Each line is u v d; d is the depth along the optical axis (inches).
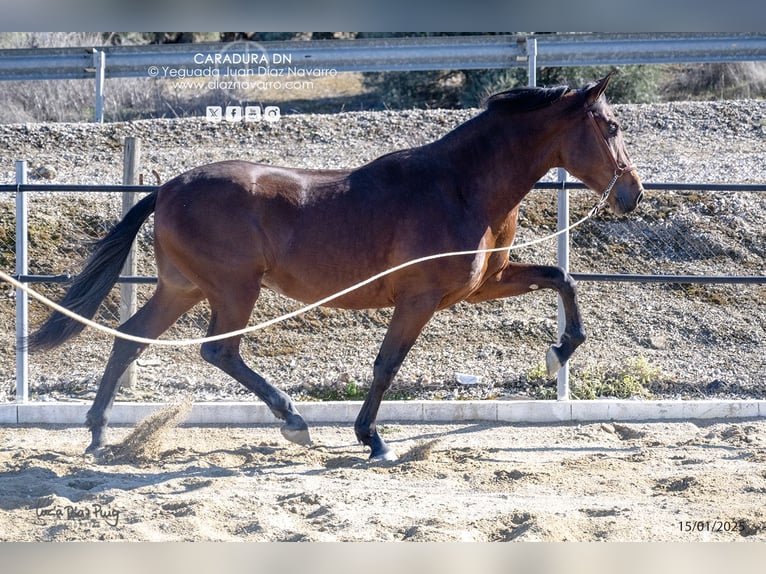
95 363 453.7
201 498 279.1
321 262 327.0
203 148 590.2
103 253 336.2
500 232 343.0
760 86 726.5
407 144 580.7
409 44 578.9
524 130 337.1
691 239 516.4
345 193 329.1
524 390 429.4
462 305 493.7
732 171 543.2
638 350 459.2
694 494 289.3
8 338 463.2
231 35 844.6
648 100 693.3
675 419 398.6
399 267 308.2
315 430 388.5
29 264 493.0
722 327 472.4
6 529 256.1
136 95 698.2
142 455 338.3
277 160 567.5
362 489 297.4
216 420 397.7
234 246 320.8
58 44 762.8
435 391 430.3
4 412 395.9
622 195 336.8
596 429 384.5
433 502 284.0
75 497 284.8
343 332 474.9
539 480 307.7
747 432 370.6
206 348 327.9
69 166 565.3
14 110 690.8
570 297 352.8
